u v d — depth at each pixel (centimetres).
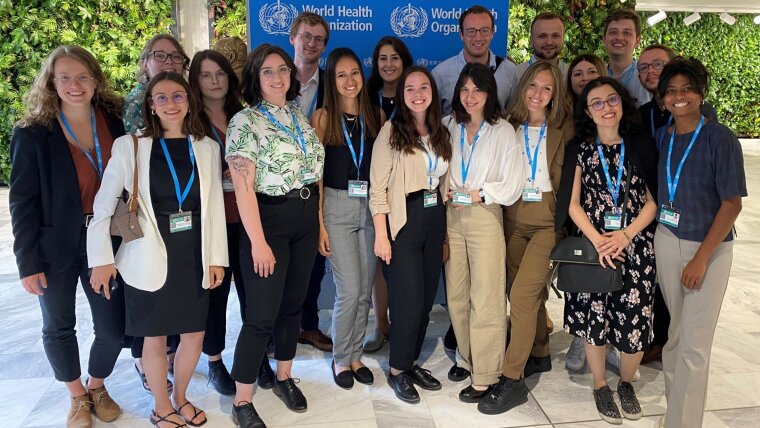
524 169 276
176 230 235
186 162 238
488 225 277
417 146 268
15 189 230
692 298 233
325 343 346
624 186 258
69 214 237
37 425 266
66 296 248
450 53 381
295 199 250
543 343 315
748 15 1227
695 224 230
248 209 236
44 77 232
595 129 263
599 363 279
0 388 298
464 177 277
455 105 277
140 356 291
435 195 277
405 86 264
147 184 230
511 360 279
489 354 284
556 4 532
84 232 242
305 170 252
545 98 270
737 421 269
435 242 281
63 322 251
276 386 286
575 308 277
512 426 265
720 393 293
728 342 353
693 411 240
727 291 445
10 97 684
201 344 258
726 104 1284
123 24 657
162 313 237
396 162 269
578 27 538
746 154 1126
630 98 259
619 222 257
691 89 226
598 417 273
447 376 312
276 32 363
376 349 341
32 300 415
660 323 317
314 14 319
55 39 663
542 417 273
